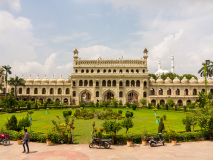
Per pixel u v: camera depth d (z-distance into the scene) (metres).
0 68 98.56
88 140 24.20
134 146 21.09
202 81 86.50
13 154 17.80
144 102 75.56
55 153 18.19
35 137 22.67
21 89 92.75
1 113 52.47
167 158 16.78
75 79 85.50
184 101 80.44
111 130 21.73
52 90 94.50
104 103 72.31
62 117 46.34
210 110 26.17
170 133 22.98
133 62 86.56
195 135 24.14
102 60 87.19
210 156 17.38
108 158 16.73
